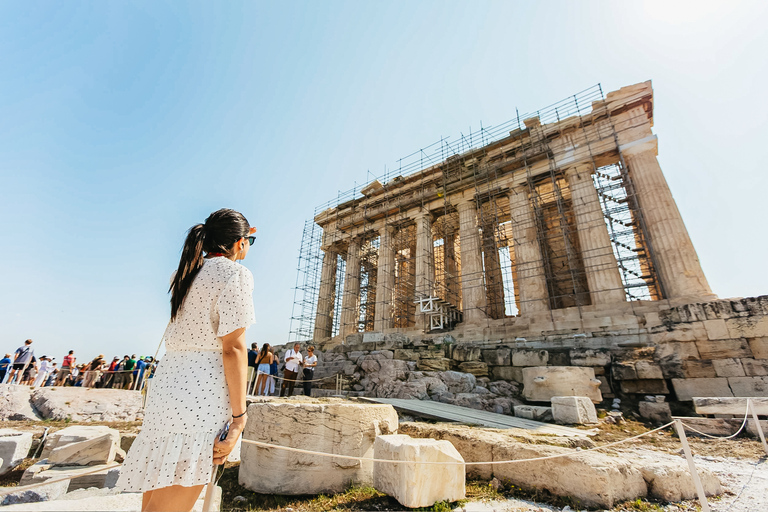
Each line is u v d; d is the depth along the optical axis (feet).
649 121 71.20
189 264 6.34
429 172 87.56
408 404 33.14
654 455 22.31
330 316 99.71
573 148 70.03
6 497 15.64
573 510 15.10
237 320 5.90
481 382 46.19
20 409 34.88
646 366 40.16
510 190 75.56
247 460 18.98
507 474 18.39
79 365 56.85
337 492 17.89
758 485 17.78
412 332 75.41
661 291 57.67
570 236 79.82
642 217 60.59
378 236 100.83
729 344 41.45
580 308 59.31
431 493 15.37
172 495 5.22
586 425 29.58
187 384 5.72
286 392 46.73
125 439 25.72
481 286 72.74
